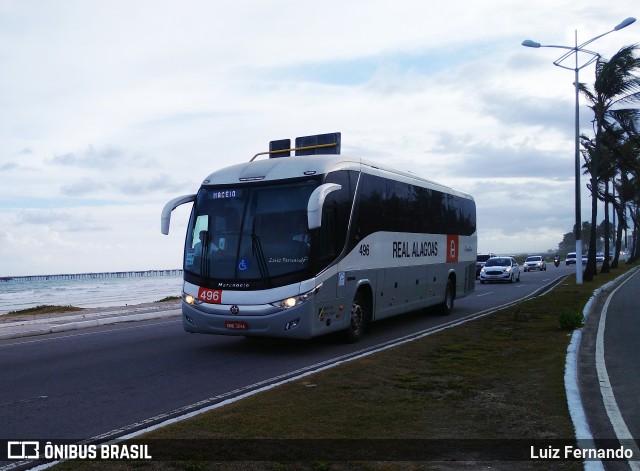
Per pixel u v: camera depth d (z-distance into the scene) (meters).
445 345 11.51
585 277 35.22
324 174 11.52
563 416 6.76
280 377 9.53
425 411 6.95
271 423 6.43
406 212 15.47
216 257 11.61
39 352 12.55
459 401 7.39
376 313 13.84
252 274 11.23
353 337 12.98
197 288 11.63
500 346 11.40
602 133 35.81
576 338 12.33
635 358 10.78
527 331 13.45
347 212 12.38
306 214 11.25
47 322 17.72
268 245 11.29
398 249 14.91
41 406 7.88
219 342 13.50
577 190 31.52
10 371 10.38
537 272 56.03
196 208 12.20
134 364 10.86
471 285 21.06
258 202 11.64
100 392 8.65
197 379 9.48
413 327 15.77
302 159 11.97
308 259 11.12
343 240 12.18
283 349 12.35
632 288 29.86
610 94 32.84
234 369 10.29
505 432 6.21
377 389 8.00
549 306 19.14
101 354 12.09
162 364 10.83
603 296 24.86
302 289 11.02
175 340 13.98
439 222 17.91
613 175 42.19
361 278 12.97
